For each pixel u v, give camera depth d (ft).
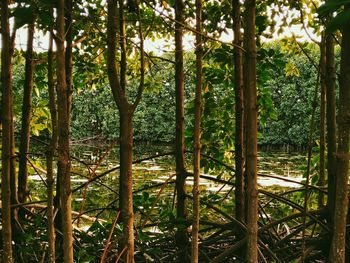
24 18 6.80
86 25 12.87
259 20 13.53
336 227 8.05
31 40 12.51
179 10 12.23
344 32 7.71
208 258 11.83
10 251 8.50
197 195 8.72
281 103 102.94
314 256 12.03
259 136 15.28
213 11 13.78
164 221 12.39
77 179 41.91
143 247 11.41
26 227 13.09
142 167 57.47
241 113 12.55
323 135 14.46
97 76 17.31
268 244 12.52
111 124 95.40
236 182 12.53
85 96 94.94
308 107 98.02
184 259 12.07
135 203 12.37
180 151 12.69
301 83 100.89
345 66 7.74
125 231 8.08
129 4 8.24
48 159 8.70
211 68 14.73
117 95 7.93
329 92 12.00
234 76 13.48
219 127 15.31
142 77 7.98
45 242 11.74
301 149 108.27
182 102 12.65
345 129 7.87
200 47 8.86
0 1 8.27
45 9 7.48
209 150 15.34
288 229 15.10
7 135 8.50
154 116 117.39
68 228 7.24
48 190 8.60
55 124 8.95
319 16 5.60
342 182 7.96
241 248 11.85
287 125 105.70
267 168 56.75
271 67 13.69
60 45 6.96
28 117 13.34
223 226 12.60
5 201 8.46
